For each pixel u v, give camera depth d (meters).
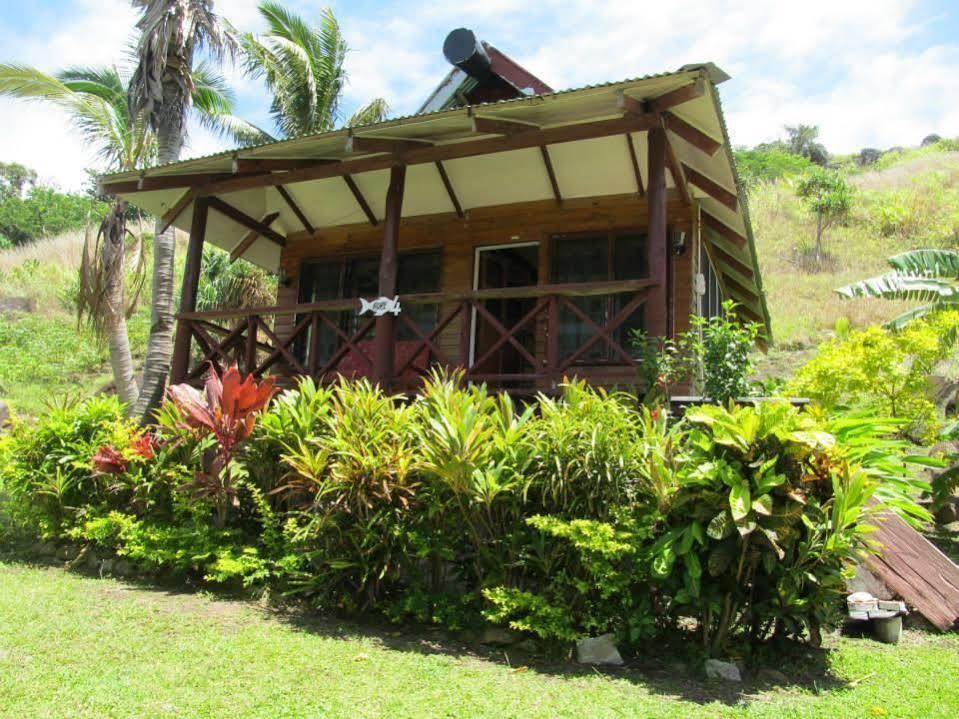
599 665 3.59
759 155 40.41
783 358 16.27
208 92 13.79
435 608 4.07
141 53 10.48
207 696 2.90
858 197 28.53
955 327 9.25
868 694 3.34
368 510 4.23
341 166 6.81
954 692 3.40
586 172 7.38
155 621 4.04
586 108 5.61
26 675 3.06
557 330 6.01
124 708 2.74
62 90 11.26
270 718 2.70
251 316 7.33
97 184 7.40
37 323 19.31
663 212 5.64
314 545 4.55
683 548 3.54
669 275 7.27
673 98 5.33
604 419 3.96
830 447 3.56
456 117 5.73
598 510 3.91
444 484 4.17
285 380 7.95
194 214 7.64
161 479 5.59
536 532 3.97
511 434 4.11
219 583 5.05
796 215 27.97
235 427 5.08
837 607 4.20
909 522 4.22
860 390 9.51
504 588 3.85
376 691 3.03
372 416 4.57
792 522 3.44
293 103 16.25
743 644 3.74
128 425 6.39
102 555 5.77
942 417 11.32
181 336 7.46
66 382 16.69
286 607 4.52
